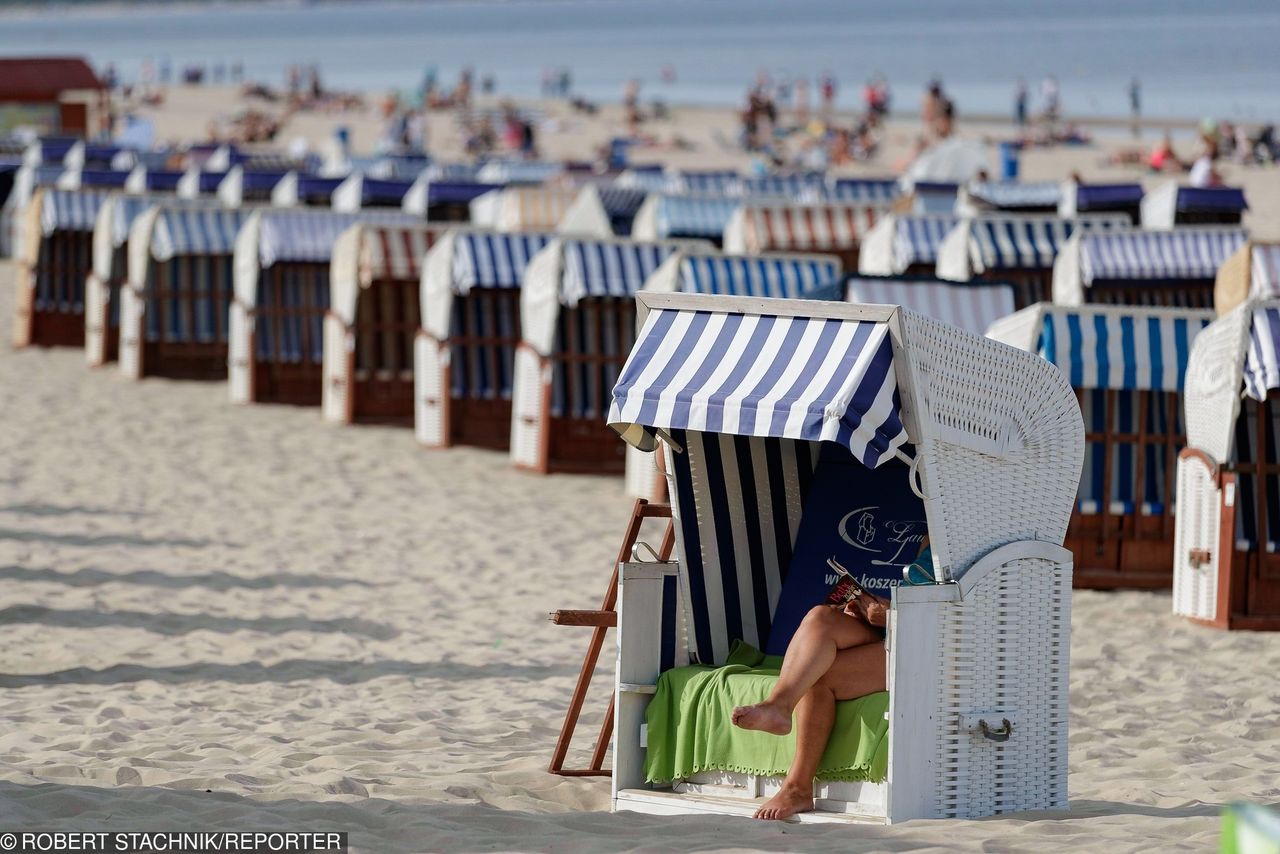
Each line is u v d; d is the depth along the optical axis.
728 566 21.03
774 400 17.25
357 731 24.92
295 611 34.88
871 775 18.33
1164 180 150.00
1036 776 19.27
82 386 67.81
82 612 34.03
